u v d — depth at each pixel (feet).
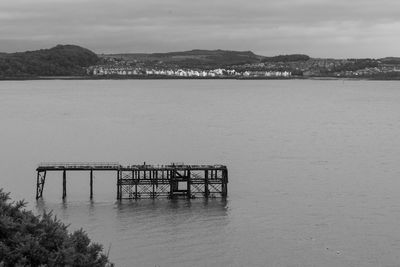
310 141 554.46
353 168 413.80
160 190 345.72
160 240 261.03
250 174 392.47
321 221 286.46
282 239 262.47
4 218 130.00
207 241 260.21
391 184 361.10
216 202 320.29
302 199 326.24
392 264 236.63
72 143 520.83
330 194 336.90
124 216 295.28
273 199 326.65
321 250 250.16
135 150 485.56
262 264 236.84
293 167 417.49
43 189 345.72
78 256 135.74
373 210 304.09
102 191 343.67
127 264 236.84
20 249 126.62
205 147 507.30
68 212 302.25
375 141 556.92
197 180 338.75
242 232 271.28
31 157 449.06
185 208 309.42
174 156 460.55
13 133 588.50
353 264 236.43
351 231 272.10
